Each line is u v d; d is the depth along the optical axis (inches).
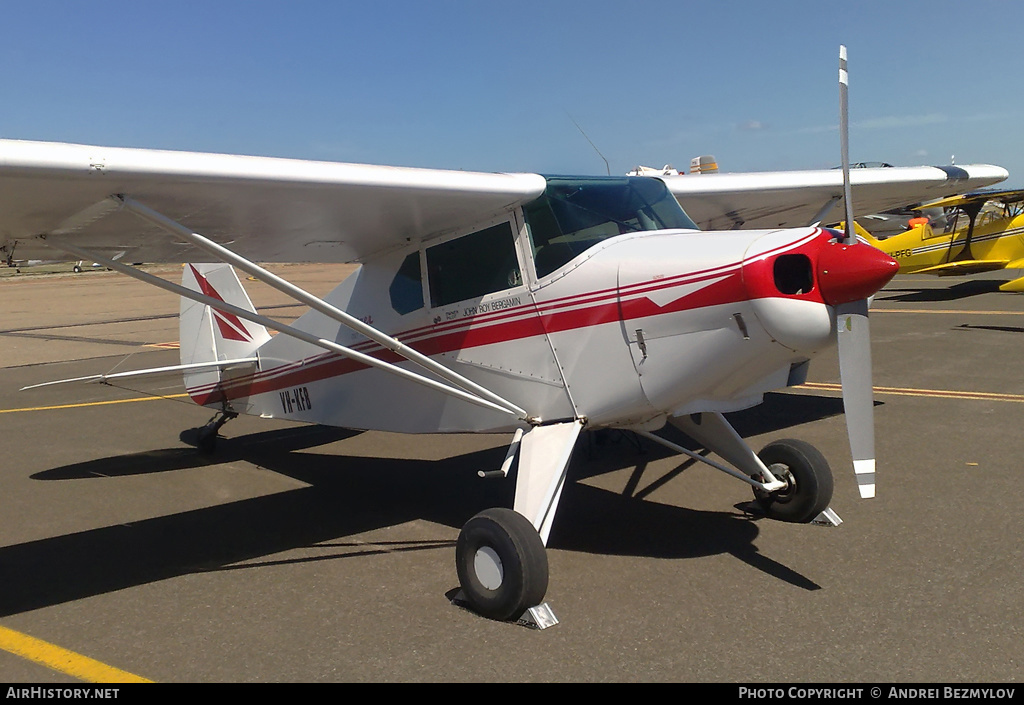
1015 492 174.9
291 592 138.0
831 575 135.0
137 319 750.5
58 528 178.9
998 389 290.4
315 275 1322.6
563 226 149.1
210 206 135.5
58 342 582.2
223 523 180.4
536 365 152.5
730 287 124.4
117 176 114.3
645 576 138.5
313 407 213.5
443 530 171.0
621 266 138.9
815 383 330.0
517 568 118.9
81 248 156.7
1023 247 624.4
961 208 639.1
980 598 123.3
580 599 129.6
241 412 240.2
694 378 132.5
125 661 113.8
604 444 239.9
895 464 201.3
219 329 241.6
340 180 130.3
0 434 287.0
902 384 308.2
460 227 163.3
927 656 106.2
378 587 139.3
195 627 124.7
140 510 192.1
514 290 154.3
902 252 671.8
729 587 132.0
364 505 191.9
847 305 124.3
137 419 313.0
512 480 210.4
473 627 121.7
